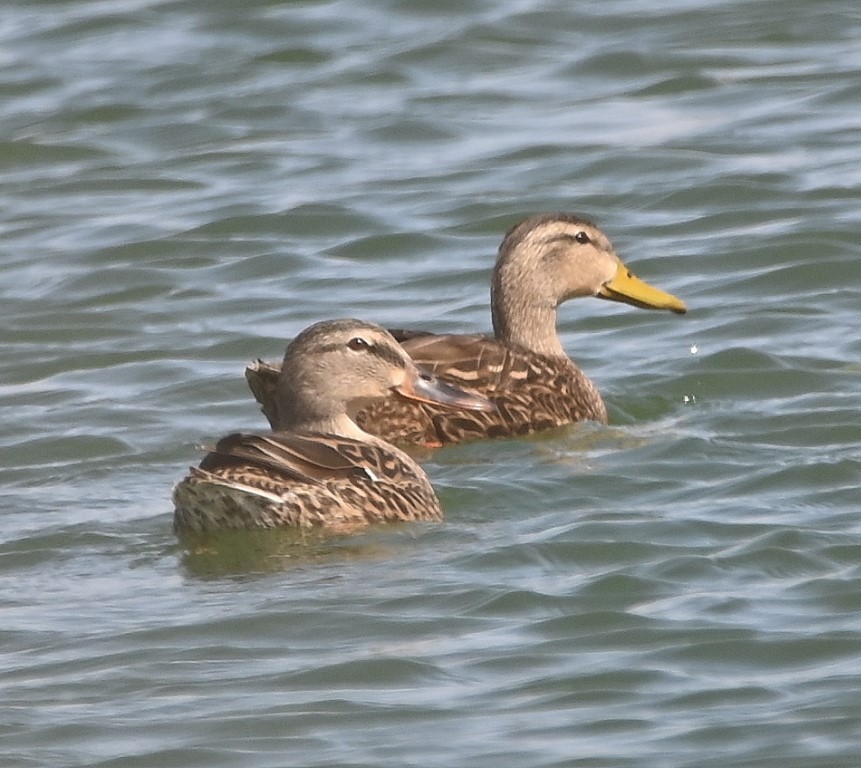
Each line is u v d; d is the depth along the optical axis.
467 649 12.03
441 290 21.31
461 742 10.80
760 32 29.53
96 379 18.95
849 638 11.96
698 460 15.73
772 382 17.83
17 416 17.77
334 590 13.01
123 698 11.50
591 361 19.02
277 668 11.84
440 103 27.56
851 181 23.70
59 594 13.19
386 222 23.48
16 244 23.55
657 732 10.84
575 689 11.41
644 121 26.38
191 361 19.39
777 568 13.15
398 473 14.50
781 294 20.59
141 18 31.17
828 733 10.72
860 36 29.22
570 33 29.98
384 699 11.38
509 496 14.95
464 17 30.77
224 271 22.30
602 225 23.08
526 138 26.08
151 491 15.45
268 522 13.94
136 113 27.80
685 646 11.96
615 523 14.10
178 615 12.68
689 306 20.50
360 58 29.34
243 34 30.42
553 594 12.81
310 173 25.36
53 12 31.70
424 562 13.51
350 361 15.21
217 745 10.84
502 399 16.70
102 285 21.95
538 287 18.03
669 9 30.70
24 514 14.92
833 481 14.95
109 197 25.05
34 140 26.95
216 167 25.84
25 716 11.28
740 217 22.94
